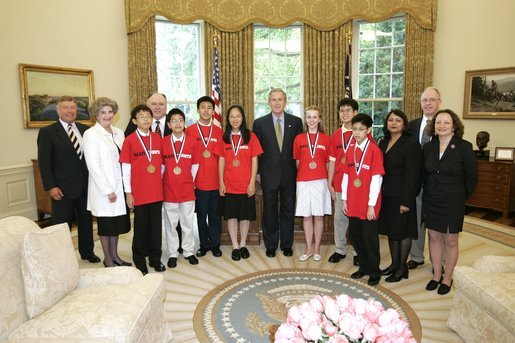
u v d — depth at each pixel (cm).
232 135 387
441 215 312
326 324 147
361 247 349
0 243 199
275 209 402
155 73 649
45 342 180
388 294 323
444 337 261
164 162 373
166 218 382
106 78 622
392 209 330
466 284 248
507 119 583
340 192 377
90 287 229
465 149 304
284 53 715
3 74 518
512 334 209
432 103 356
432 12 615
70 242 233
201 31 688
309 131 385
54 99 565
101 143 335
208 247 418
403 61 668
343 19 656
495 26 581
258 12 666
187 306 307
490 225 520
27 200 554
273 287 339
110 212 344
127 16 621
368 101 707
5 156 529
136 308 205
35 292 196
